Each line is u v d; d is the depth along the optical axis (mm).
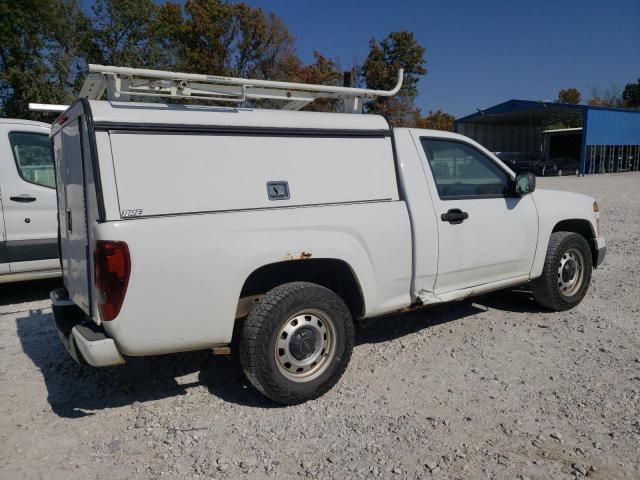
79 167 3807
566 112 45750
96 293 3529
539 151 57031
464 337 5344
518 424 3697
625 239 10672
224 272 3684
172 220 3535
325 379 4074
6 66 27844
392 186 4590
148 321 3496
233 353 4367
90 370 4801
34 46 27641
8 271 6730
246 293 4094
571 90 78562
